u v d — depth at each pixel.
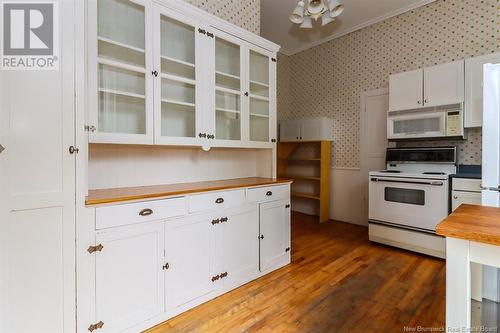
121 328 1.53
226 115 2.42
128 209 1.56
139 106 1.86
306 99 4.83
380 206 3.14
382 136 3.85
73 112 1.38
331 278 2.33
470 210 1.19
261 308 1.87
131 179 2.04
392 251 2.98
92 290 1.43
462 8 3.08
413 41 3.49
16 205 1.24
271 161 2.79
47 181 1.31
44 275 1.31
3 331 1.23
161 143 1.91
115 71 1.80
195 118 2.12
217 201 2.02
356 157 4.18
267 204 2.43
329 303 1.93
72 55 1.38
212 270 1.99
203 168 2.50
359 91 4.09
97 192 1.73
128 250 1.56
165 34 2.02
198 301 1.90
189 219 1.85
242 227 2.21
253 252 2.30
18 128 1.24
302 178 4.68
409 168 3.28
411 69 3.52
